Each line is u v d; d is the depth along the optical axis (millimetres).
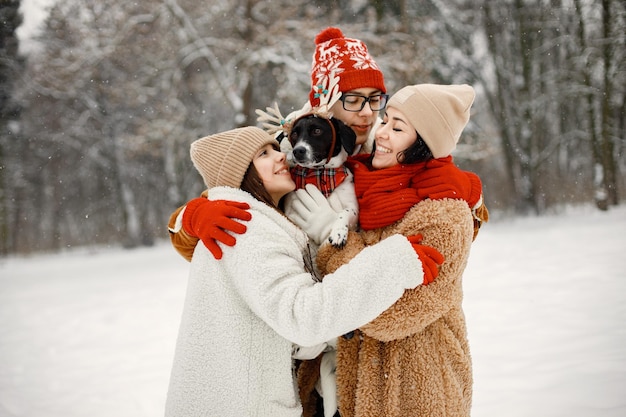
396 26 15289
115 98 17484
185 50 15688
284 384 1676
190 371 1660
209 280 1664
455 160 17328
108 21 16406
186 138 16328
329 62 2400
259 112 2311
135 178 25797
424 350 1714
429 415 1673
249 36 14867
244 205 1678
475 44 21828
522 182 20203
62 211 28406
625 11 17156
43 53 17594
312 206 1919
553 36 20531
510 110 21281
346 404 1773
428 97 1812
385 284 1486
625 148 19594
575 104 21547
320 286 1511
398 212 1753
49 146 25797
